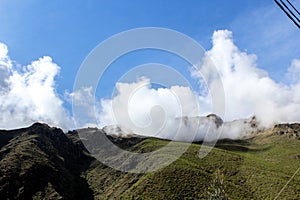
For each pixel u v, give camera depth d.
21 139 119.06
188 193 85.25
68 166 113.25
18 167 95.44
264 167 120.50
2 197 83.62
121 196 85.50
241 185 103.88
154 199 83.25
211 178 92.69
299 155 155.38
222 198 52.78
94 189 97.62
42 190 91.12
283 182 102.19
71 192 96.19
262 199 95.44
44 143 119.25
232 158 121.19
